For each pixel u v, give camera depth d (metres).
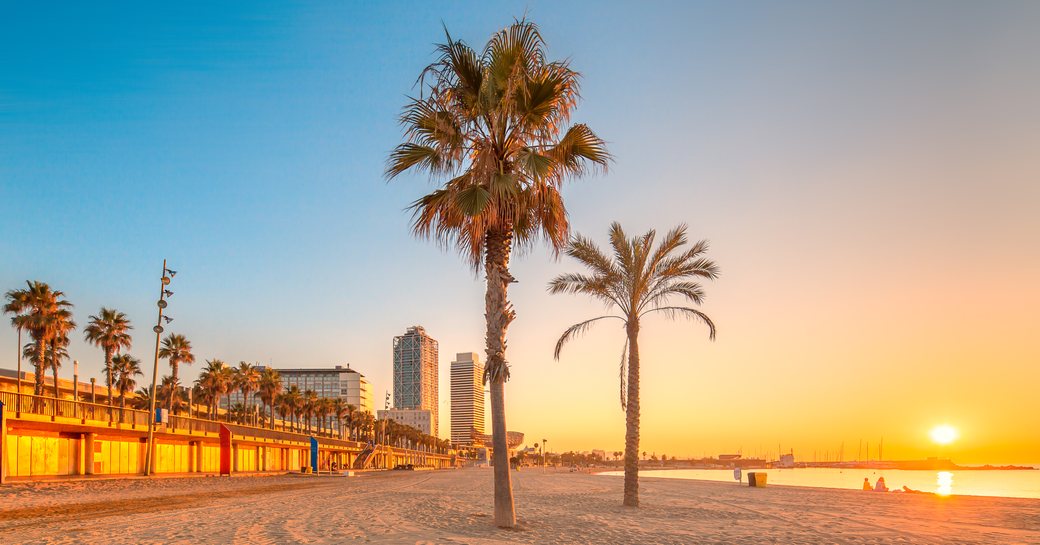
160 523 18.12
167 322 50.62
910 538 17.91
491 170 17.44
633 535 17.69
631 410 27.64
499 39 17.22
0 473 34.78
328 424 181.62
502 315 17.61
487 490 43.78
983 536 18.58
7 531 16.03
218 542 14.19
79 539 14.50
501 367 17.64
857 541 17.16
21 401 37.56
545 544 15.26
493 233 17.80
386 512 23.00
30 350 62.75
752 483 51.62
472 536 16.09
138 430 49.94
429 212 18.25
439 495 35.97
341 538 15.26
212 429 63.25
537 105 17.58
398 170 18.27
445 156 17.66
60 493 31.00
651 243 27.83
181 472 59.78
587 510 25.98
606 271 27.62
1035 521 23.28
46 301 57.62
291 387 124.44
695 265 27.59
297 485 48.81
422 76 17.33
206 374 93.94
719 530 19.44
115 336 70.94
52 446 43.44
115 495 31.52
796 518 23.75
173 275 50.78
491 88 17.16
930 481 146.50
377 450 141.50
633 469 27.62
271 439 79.19
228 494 34.69
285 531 16.52
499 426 17.72
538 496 36.62
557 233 18.77
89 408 44.75
